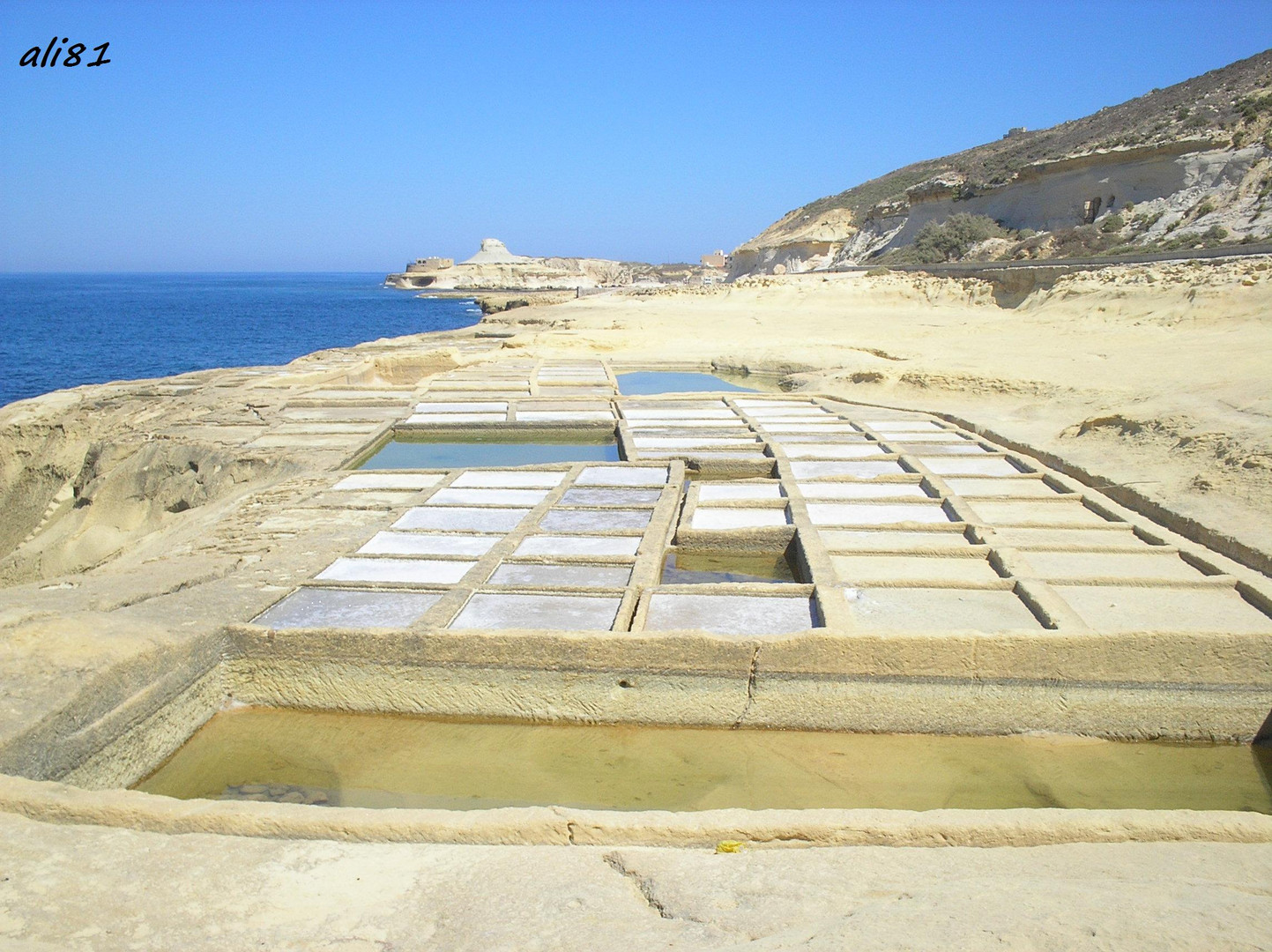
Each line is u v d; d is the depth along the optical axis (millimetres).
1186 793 5977
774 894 3631
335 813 4297
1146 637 6344
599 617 7023
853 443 13062
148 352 45656
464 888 3805
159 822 4266
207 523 9992
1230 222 29797
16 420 16688
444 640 6551
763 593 7422
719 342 25875
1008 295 29547
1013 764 6254
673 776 6098
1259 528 8359
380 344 28719
